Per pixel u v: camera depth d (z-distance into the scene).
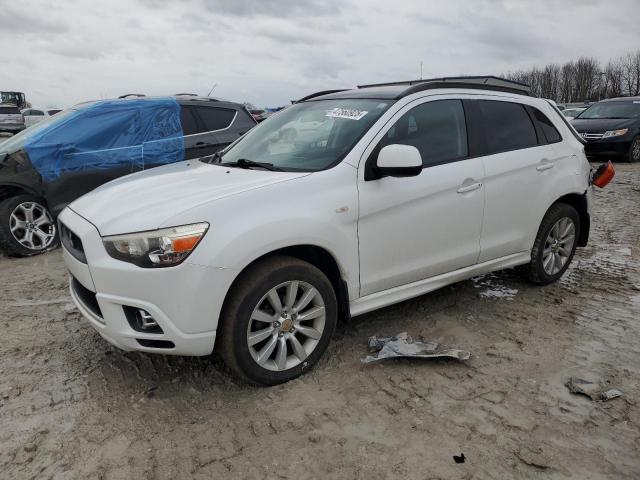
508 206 4.02
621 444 2.55
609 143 13.22
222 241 2.72
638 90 67.88
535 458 2.45
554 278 4.62
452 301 4.30
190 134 6.96
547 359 3.36
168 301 2.68
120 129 6.48
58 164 6.01
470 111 3.90
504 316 4.01
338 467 2.42
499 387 3.04
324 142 3.48
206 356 3.45
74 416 2.82
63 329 3.90
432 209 3.53
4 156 5.75
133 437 2.65
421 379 3.14
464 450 2.52
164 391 3.06
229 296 2.85
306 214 2.97
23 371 3.29
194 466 2.44
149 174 3.69
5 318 4.12
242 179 3.15
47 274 5.26
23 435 2.66
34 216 6.00
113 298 2.75
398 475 2.37
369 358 3.33
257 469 2.42
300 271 3.01
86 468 2.43
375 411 2.83
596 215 7.41
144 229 2.68
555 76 72.44
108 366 3.35
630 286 4.63
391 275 3.44
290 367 3.11
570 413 2.79
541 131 4.38
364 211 3.21
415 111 3.61
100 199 3.22
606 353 3.43
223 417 2.80
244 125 7.50
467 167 3.73
